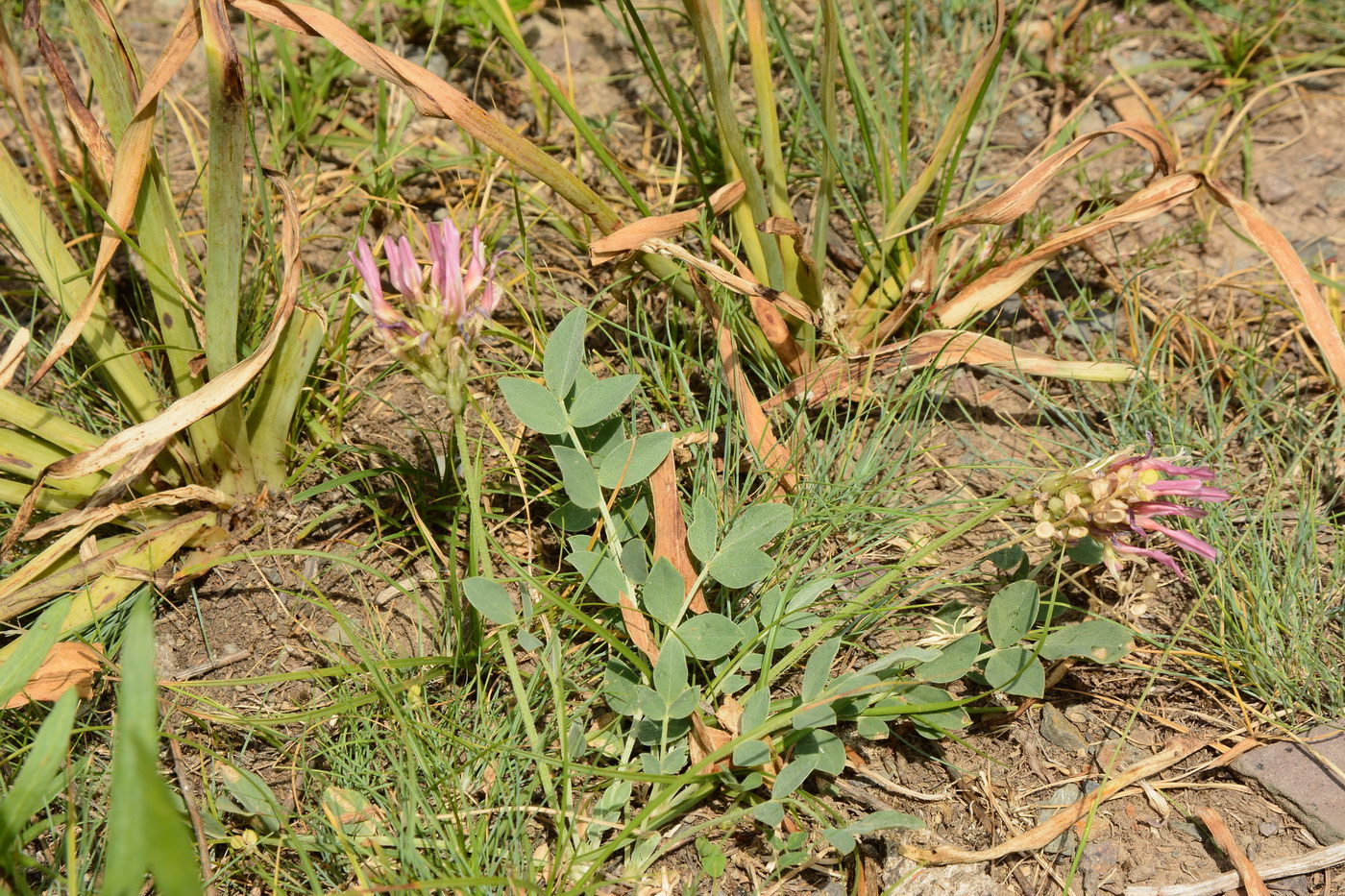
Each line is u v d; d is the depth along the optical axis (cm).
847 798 86
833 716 84
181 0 108
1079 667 88
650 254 92
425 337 81
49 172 97
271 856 84
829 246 100
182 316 89
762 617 87
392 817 84
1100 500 83
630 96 105
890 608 87
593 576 86
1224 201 91
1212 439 93
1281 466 93
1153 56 107
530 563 90
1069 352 97
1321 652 88
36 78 103
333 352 95
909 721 87
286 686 88
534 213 100
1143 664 88
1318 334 90
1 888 80
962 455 94
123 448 86
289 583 90
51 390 94
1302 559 89
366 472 91
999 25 90
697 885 85
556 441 92
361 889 81
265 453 91
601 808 84
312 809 85
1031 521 91
